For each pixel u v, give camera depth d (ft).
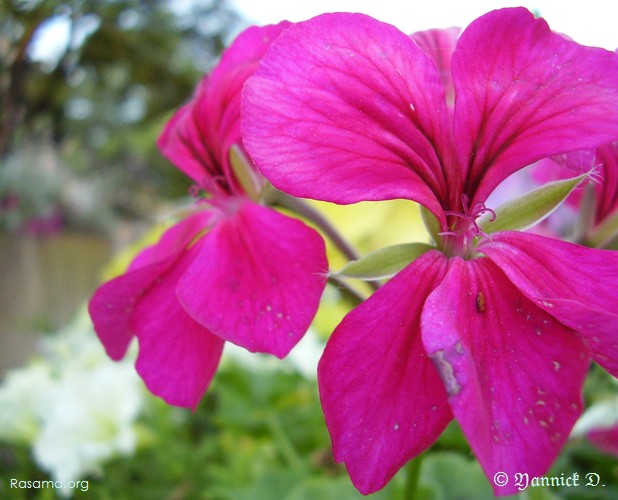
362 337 0.18
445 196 0.21
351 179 0.18
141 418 0.51
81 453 0.44
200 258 0.22
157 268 0.24
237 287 0.21
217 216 0.27
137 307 0.24
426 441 0.17
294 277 0.21
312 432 0.45
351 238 0.60
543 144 0.19
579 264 0.18
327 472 0.42
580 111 0.19
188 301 0.21
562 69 0.19
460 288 0.19
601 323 0.16
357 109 0.19
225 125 0.24
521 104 0.20
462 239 0.21
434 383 0.18
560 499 0.32
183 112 0.28
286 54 0.18
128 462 0.47
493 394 0.17
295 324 0.20
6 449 0.52
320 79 0.19
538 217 0.21
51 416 0.47
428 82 0.20
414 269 0.19
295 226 0.21
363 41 0.19
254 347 0.20
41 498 0.44
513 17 0.19
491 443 0.16
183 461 0.46
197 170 0.28
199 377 0.23
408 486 0.27
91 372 0.50
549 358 0.17
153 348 0.24
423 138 0.20
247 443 0.47
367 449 0.17
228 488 0.39
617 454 0.32
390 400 0.18
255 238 0.22
